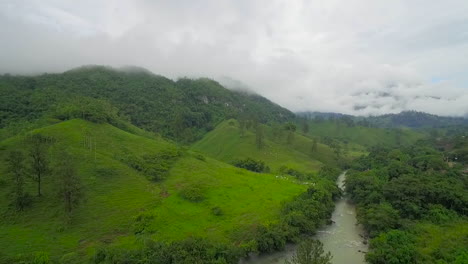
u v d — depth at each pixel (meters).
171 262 49.25
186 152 121.50
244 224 72.62
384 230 70.81
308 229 71.50
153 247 52.97
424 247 59.62
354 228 81.12
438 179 97.00
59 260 50.66
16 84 198.88
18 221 60.81
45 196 69.31
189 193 83.62
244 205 84.44
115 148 101.62
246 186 100.19
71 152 88.75
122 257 49.12
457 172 112.56
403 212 78.81
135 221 67.12
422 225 70.38
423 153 165.25
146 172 91.75
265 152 185.50
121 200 75.19
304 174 141.75
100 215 67.50
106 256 50.59
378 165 150.00
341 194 113.25
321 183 110.88
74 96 179.38
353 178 112.25
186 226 68.81
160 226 66.56
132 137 115.75
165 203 77.94
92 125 111.88
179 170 101.81
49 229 60.19
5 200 65.19
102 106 134.25
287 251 65.44
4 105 142.12
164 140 156.12
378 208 79.06
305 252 48.69
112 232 62.56
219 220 74.19
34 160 71.62
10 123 123.56
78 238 58.78
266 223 71.38
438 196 81.38
